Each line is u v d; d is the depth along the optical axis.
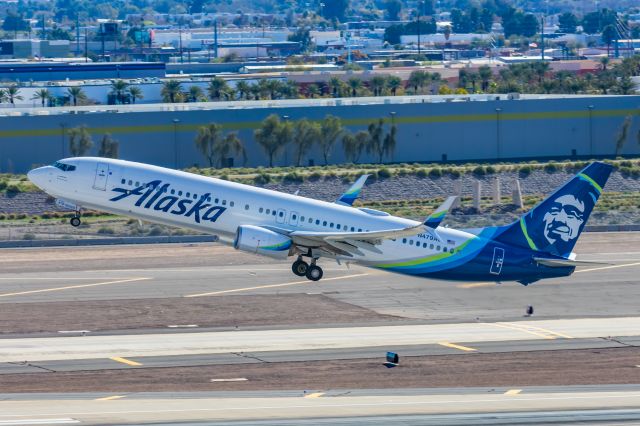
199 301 183.50
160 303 181.25
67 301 182.00
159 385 129.25
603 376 137.38
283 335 157.38
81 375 133.25
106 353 144.38
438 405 121.81
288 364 140.50
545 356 147.25
